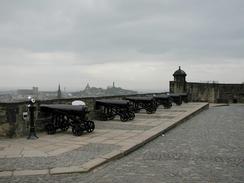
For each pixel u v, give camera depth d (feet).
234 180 19.02
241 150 27.71
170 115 54.29
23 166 21.31
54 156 23.90
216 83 102.63
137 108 58.85
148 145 30.09
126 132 35.27
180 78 99.91
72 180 18.90
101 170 21.16
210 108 84.02
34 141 30.04
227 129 41.34
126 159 24.36
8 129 31.58
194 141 32.19
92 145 27.86
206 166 22.20
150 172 20.65
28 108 33.32
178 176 19.76
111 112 47.03
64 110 33.60
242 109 79.82
